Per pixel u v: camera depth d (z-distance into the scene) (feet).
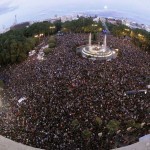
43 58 638.53
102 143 383.24
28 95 485.97
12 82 546.26
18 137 396.57
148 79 531.50
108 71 551.59
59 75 537.24
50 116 421.59
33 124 413.18
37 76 542.98
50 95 472.03
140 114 431.84
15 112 450.71
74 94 469.16
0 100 493.77
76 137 386.32
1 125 423.64
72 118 415.64
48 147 374.84
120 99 458.91
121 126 411.34
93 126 403.95
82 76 530.68
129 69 562.66
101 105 440.45
